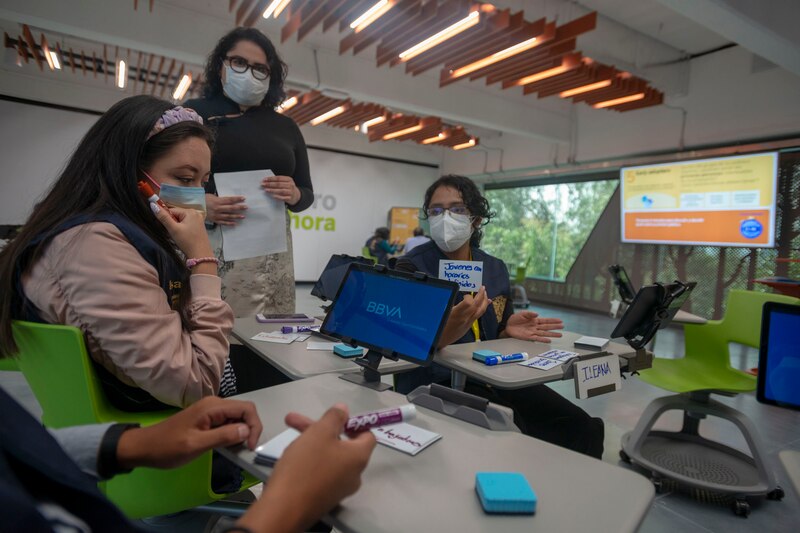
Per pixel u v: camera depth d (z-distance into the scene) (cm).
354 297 113
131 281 83
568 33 420
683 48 608
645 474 223
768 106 564
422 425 81
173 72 671
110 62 653
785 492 213
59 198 91
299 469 48
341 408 57
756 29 364
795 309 93
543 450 73
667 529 181
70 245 83
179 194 101
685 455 237
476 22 405
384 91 636
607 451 249
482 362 129
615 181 759
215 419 69
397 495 58
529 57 491
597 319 707
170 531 144
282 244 180
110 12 455
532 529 52
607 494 61
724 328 241
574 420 162
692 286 186
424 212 181
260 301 180
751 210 574
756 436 212
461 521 53
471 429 81
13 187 699
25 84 697
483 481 58
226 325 98
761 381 95
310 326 159
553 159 854
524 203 931
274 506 44
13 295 87
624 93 589
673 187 651
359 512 54
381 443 72
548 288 868
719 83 609
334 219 1016
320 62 587
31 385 98
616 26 532
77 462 61
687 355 256
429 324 98
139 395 97
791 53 402
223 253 169
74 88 730
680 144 654
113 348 82
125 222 90
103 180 92
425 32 443
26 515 30
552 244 870
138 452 62
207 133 109
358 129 888
